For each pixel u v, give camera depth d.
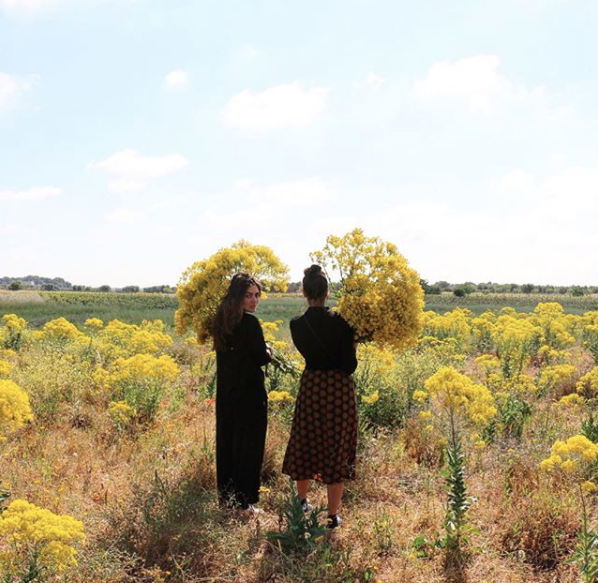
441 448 5.51
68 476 4.70
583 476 4.74
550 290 74.25
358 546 3.83
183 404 7.02
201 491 4.54
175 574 3.39
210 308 5.02
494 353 12.25
